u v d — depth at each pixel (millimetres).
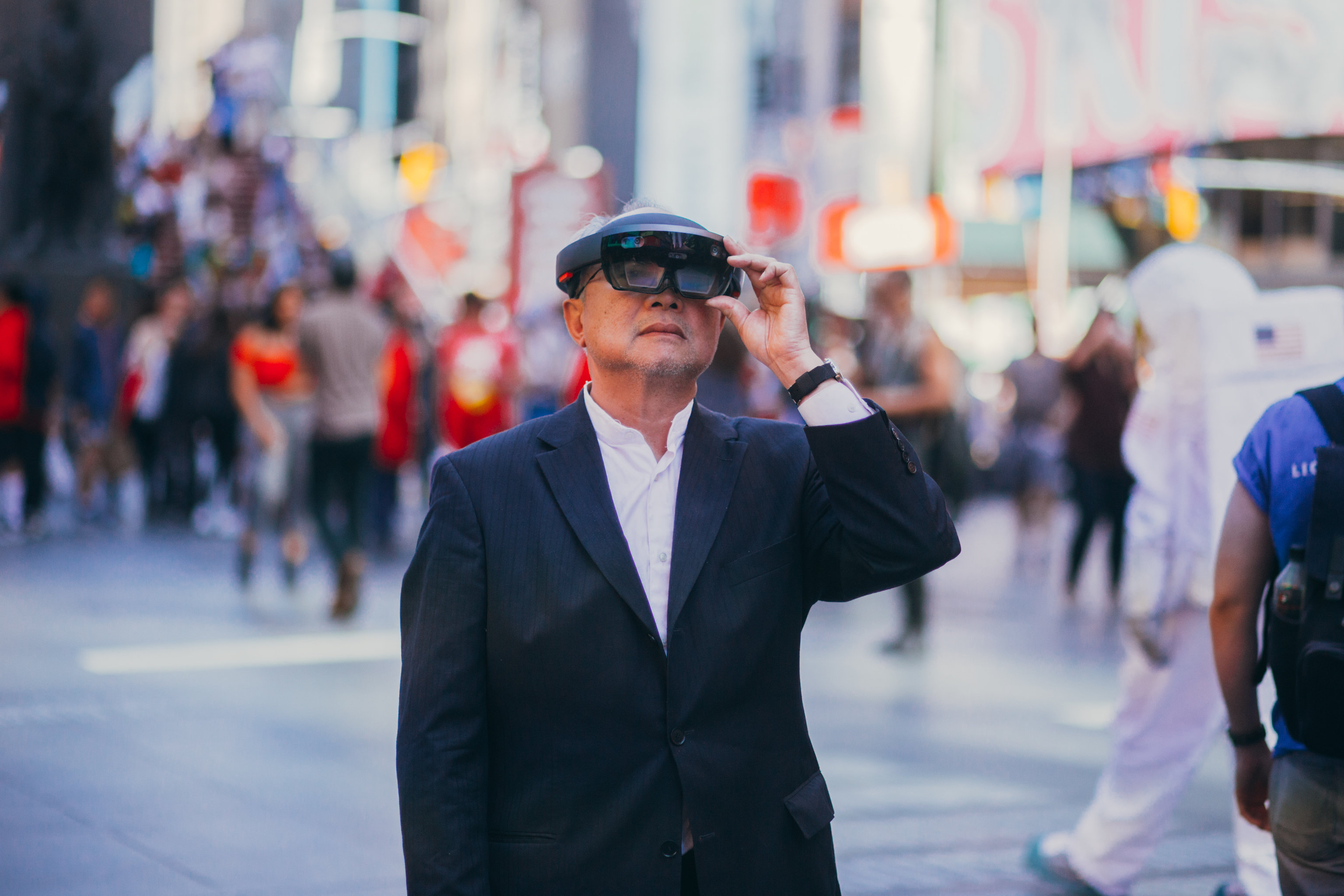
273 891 4043
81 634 8102
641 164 31141
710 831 2111
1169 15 16047
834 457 2154
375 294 18125
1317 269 27344
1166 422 4016
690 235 2205
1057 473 14219
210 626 8570
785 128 27578
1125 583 4102
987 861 4508
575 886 2111
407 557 12680
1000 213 26969
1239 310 3936
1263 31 15445
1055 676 7801
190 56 35781
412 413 12109
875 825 4910
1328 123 15133
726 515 2223
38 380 13070
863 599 11125
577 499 2193
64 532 13672
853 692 7234
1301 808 2502
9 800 4891
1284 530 2561
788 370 2201
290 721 6180
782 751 2209
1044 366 14172
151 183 25906
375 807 4922
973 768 5703
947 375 8289
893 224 18766
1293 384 3914
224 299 16438
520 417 14773
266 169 28453
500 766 2178
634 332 2223
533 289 14461
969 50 18641
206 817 4750
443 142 40594
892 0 24969
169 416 14625
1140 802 4109
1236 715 2750
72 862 4246
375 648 7984
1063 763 5820
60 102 22562
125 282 22125
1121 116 16484
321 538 8969
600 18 33562
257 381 9812
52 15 22781
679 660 2139
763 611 2199
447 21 42094
